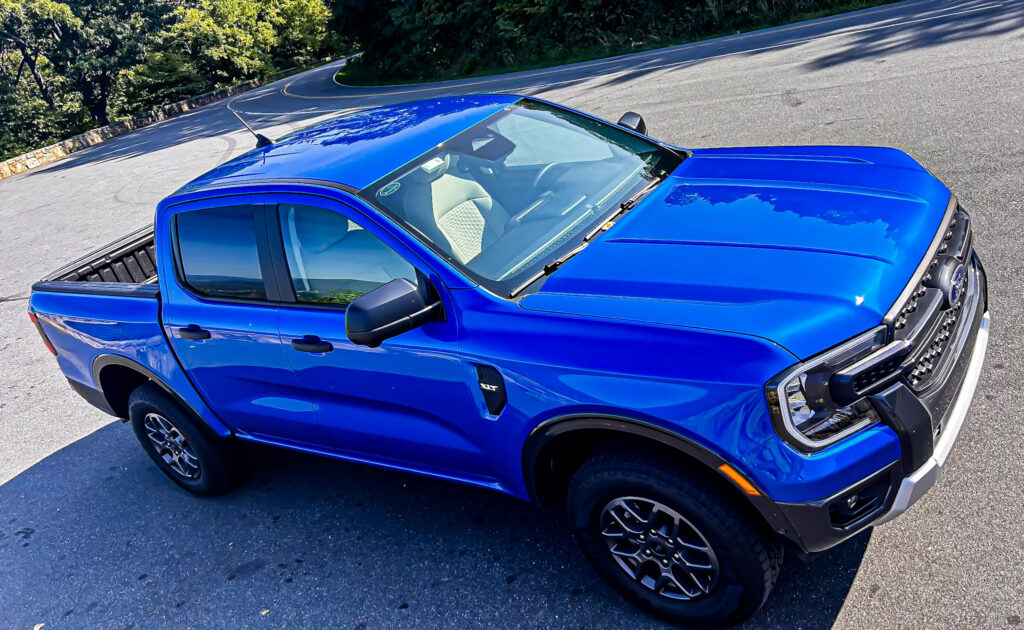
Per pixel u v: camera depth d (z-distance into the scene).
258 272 3.58
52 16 52.34
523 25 26.80
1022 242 4.84
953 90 8.52
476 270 3.05
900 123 7.82
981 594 2.67
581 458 3.06
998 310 4.22
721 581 2.66
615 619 2.99
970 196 5.70
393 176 3.39
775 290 2.54
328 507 4.14
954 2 15.30
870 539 3.03
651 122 10.73
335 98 29.72
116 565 4.12
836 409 2.35
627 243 3.06
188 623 3.57
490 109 4.02
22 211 18.47
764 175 3.42
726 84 12.16
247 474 4.55
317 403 3.57
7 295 10.24
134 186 17.78
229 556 3.96
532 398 2.76
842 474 2.32
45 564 4.27
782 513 2.38
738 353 2.37
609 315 2.65
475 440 3.11
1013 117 7.12
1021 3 12.79
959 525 2.96
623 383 2.53
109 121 58.28
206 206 3.77
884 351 2.37
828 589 2.86
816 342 2.35
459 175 3.46
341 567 3.67
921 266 2.67
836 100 9.38
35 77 57.16
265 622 3.46
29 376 7.14
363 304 2.77
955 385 2.65
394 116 4.17
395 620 3.28
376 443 3.50
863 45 12.59
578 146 3.86
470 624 3.15
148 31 56.66
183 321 3.85
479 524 3.71
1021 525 2.88
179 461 4.46
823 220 2.93
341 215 3.30
